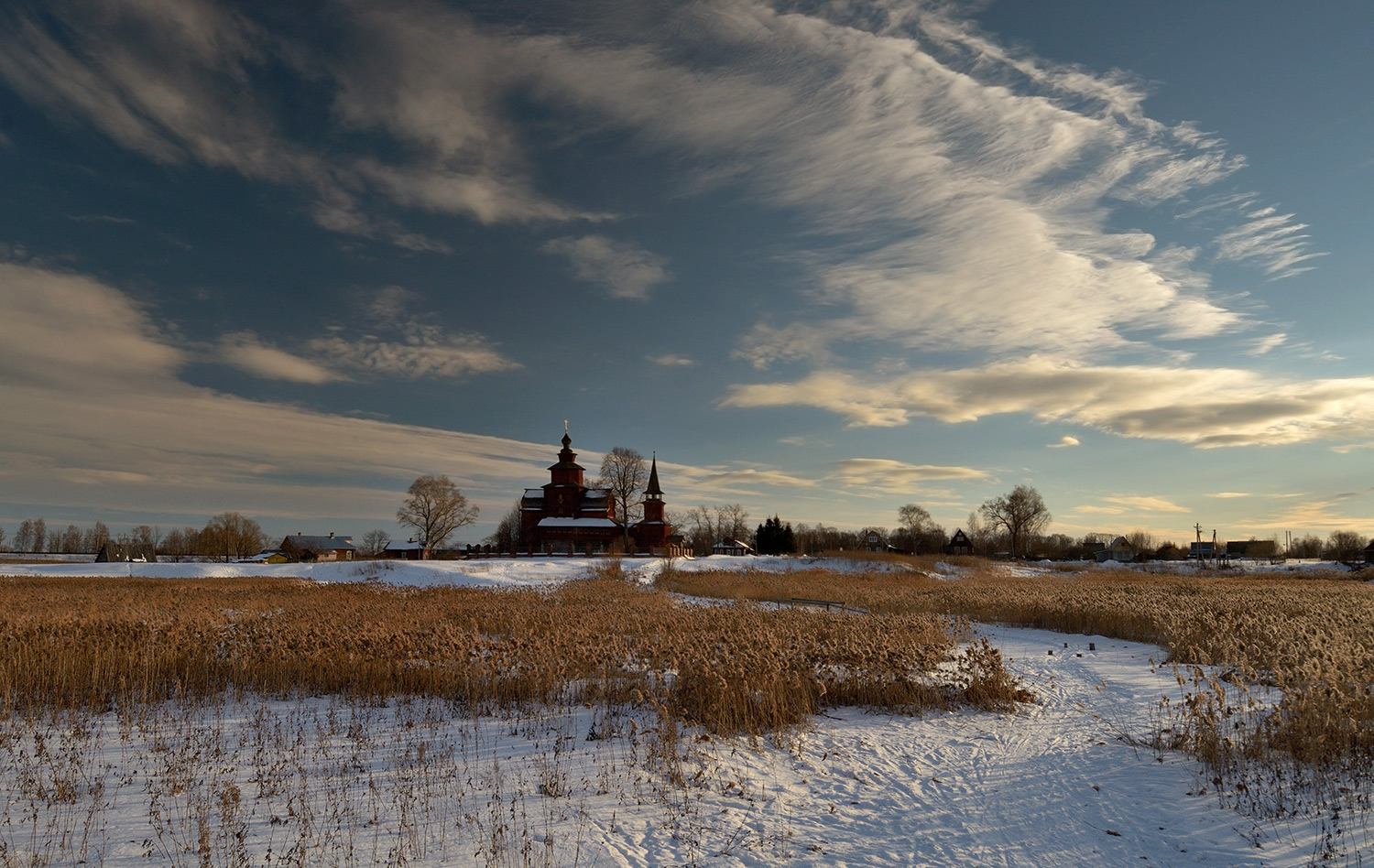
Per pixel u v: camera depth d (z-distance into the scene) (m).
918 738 13.20
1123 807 9.70
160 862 7.48
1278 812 9.11
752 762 11.44
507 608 30.03
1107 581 64.94
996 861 8.09
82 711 13.65
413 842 7.89
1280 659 15.38
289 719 13.62
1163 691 17.12
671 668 15.97
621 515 102.25
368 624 21.64
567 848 7.96
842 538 152.50
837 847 8.41
